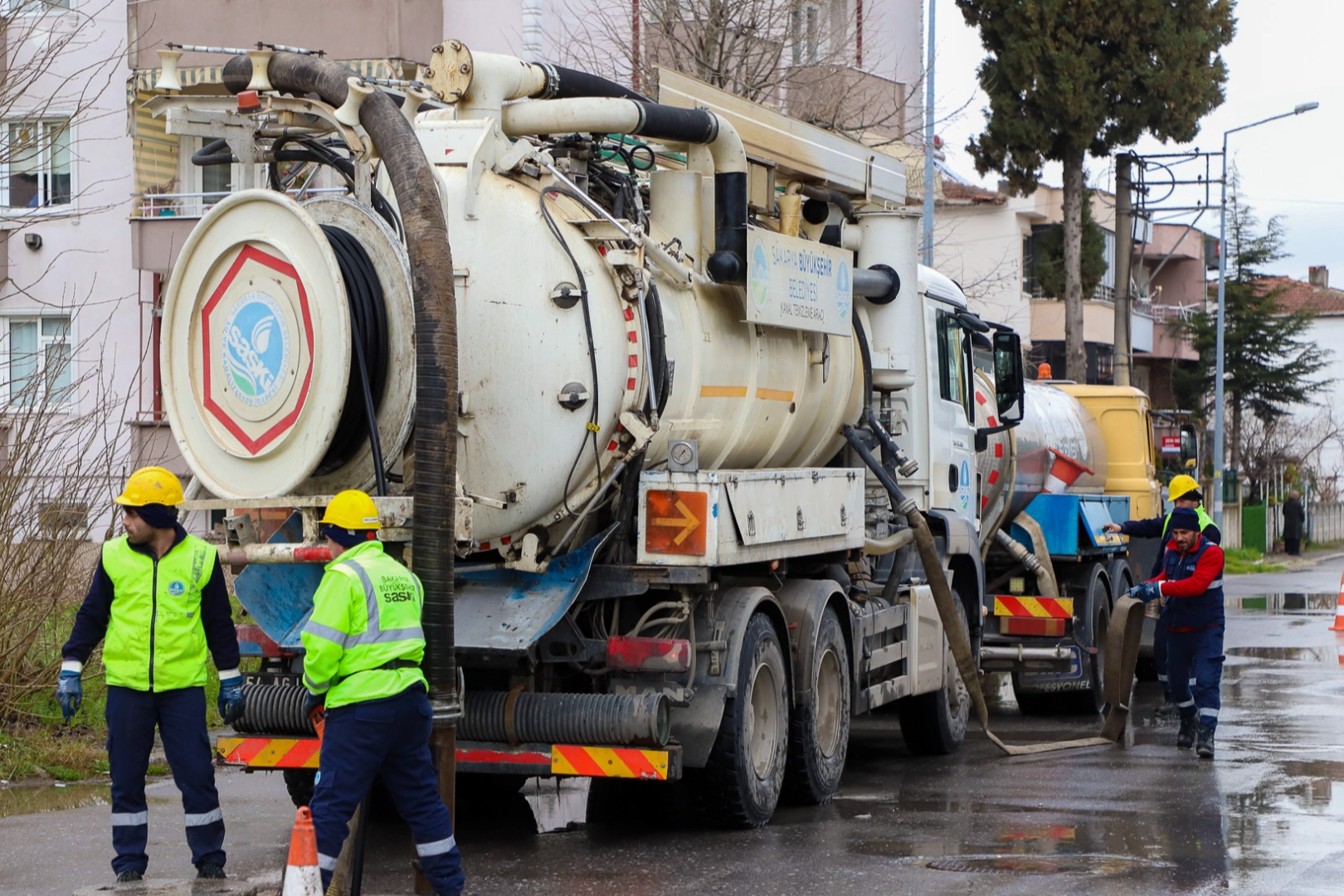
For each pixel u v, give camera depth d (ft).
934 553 39.42
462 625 29.68
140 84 79.51
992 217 175.52
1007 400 48.62
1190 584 42.88
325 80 28.76
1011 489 52.80
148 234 89.25
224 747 31.12
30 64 46.70
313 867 21.08
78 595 42.65
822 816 34.17
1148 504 67.97
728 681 31.04
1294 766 41.37
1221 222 151.33
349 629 23.75
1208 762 42.29
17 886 27.09
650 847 30.58
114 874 27.94
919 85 95.86
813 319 35.73
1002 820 33.53
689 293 32.04
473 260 29.50
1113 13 132.57
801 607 35.01
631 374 29.58
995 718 55.01
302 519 28.76
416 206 26.53
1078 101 132.05
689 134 31.78
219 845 27.61
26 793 36.35
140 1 88.58
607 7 84.74
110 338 94.43
